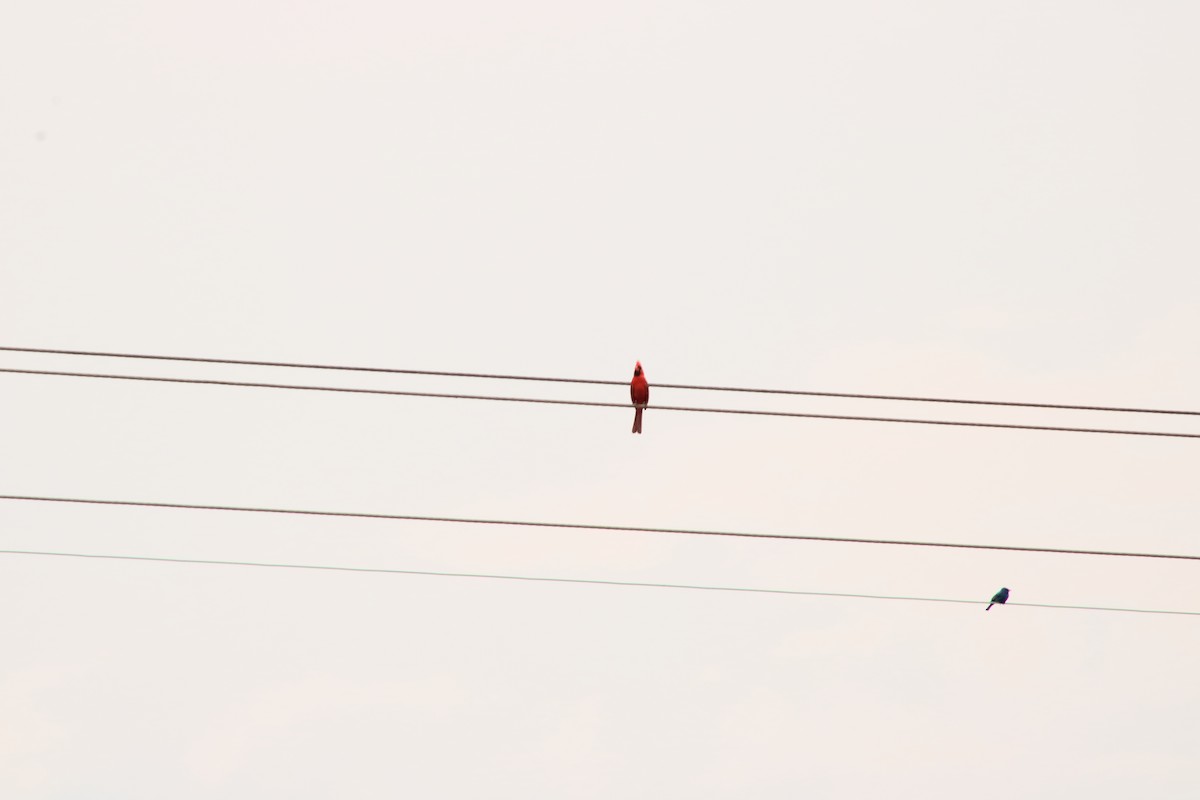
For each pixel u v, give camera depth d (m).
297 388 29.00
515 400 29.47
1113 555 29.44
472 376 29.50
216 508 29.14
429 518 29.56
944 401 29.02
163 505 29.27
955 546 29.44
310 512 29.14
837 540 29.38
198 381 28.95
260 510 29.14
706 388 29.56
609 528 29.33
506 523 29.12
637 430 32.22
